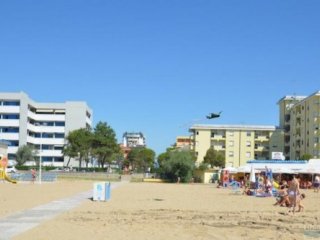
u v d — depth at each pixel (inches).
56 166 5113.2
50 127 5408.5
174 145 7062.0
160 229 746.2
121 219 876.0
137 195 1672.0
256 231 748.6
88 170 4389.8
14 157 4889.3
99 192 1330.0
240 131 5098.4
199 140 5128.0
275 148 5007.4
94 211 1021.8
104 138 4325.8
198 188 2413.9
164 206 1209.4
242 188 2433.6
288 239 671.1
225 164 5032.0
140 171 5792.3
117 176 3732.8
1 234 650.8
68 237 640.4
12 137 4990.2
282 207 1236.5
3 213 921.5
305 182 2778.1
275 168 2664.9
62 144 5369.1
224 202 1400.1
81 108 5433.1
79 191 1770.4
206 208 1171.9
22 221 801.6
